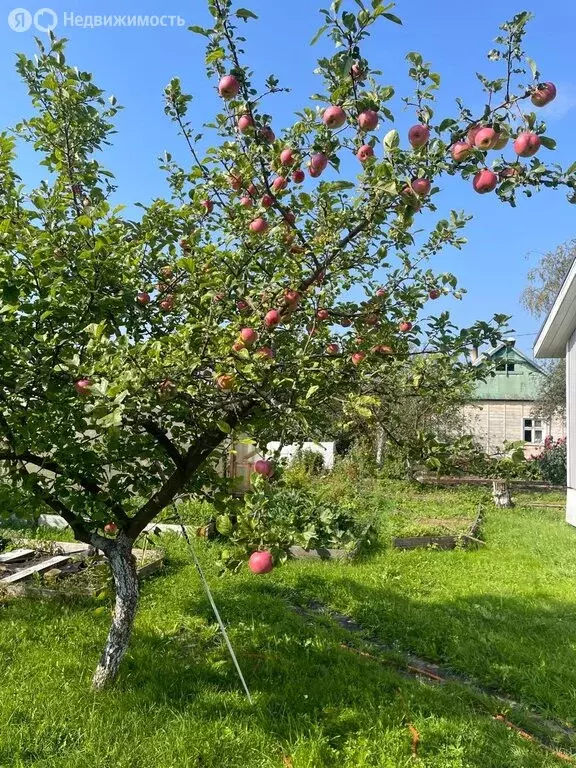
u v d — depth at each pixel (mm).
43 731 2969
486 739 3125
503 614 5238
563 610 5418
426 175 2305
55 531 7461
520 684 3928
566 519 10758
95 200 3510
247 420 3074
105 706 3215
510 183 2236
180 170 4109
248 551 2439
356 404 2625
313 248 3021
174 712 3199
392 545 7996
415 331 3490
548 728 3418
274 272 3299
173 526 7617
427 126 2338
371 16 2131
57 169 3590
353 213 2871
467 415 22469
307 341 3113
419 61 2336
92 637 4199
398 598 5625
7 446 3234
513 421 26500
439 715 3355
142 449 3311
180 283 3527
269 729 3104
